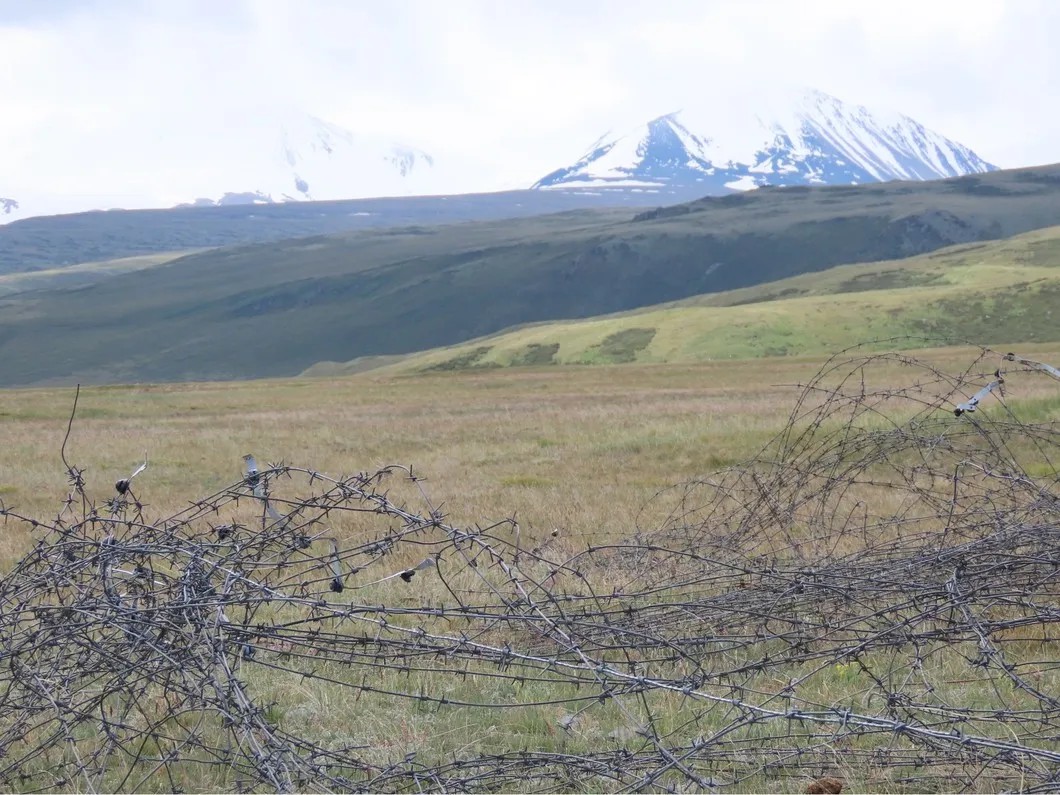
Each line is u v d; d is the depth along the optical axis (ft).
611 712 21.67
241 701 18.39
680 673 23.36
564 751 19.62
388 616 28.07
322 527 42.52
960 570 24.04
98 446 97.71
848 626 24.72
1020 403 77.20
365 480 21.22
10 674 21.53
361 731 20.76
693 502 48.62
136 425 129.90
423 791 17.83
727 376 260.01
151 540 20.59
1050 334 469.16
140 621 18.44
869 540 35.58
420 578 32.58
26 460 86.53
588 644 23.39
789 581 24.86
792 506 32.37
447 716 21.48
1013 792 16.98
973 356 275.80
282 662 24.18
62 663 21.16
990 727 20.20
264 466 77.82
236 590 21.21
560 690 22.97
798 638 24.16
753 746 19.60
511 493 56.34
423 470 72.02
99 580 20.30
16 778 18.84
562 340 552.41
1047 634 25.31
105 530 20.42
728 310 549.13
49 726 21.01
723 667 23.97
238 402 186.70
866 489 45.55
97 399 194.59
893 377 204.64
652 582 30.25
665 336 514.68
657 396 172.24
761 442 70.23
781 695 20.08
